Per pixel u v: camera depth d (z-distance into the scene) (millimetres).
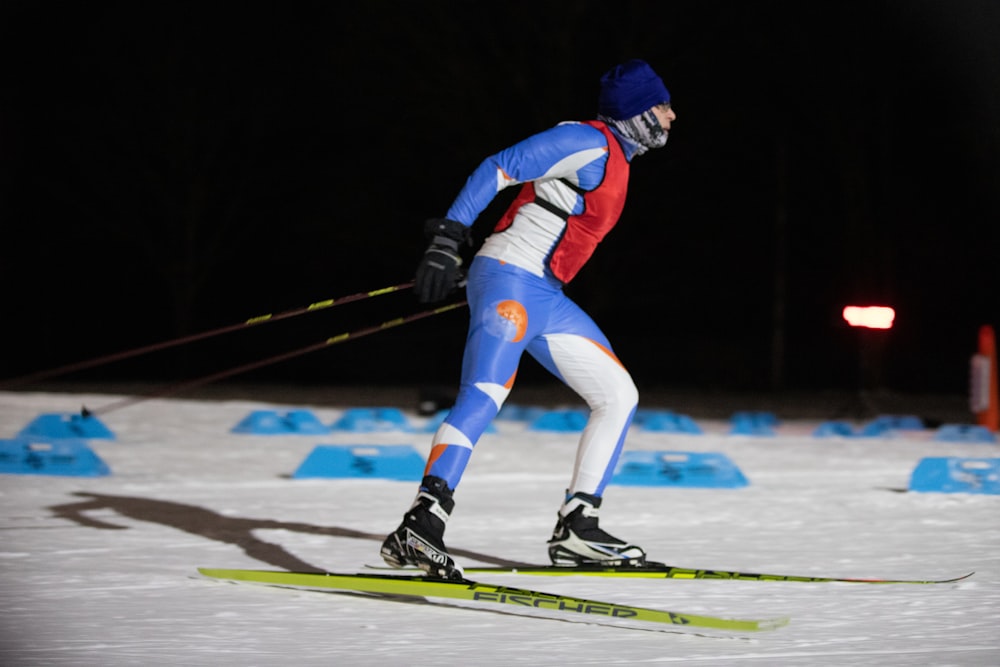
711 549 18906
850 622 13711
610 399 16828
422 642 12578
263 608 14172
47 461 27156
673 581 16219
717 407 64562
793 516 22594
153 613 13789
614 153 15992
